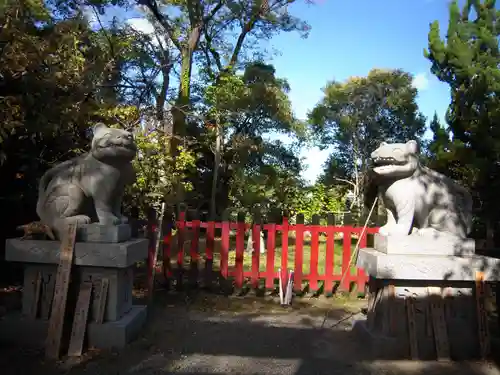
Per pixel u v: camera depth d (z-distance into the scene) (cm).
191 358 472
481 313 477
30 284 490
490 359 473
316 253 797
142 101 1284
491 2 883
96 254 471
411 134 2325
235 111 1510
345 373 440
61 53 755
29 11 700
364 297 788
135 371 431
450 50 870
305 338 552
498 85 782
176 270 825
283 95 1599
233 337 550
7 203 781
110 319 489
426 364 462
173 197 1130
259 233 793
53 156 803
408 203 493
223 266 783
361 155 2367
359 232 794
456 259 474
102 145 481
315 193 1409
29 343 477
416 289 486
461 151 798
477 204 805
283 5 1766
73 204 488
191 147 1673
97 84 936
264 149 1727
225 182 1758
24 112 624
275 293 795
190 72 1577
